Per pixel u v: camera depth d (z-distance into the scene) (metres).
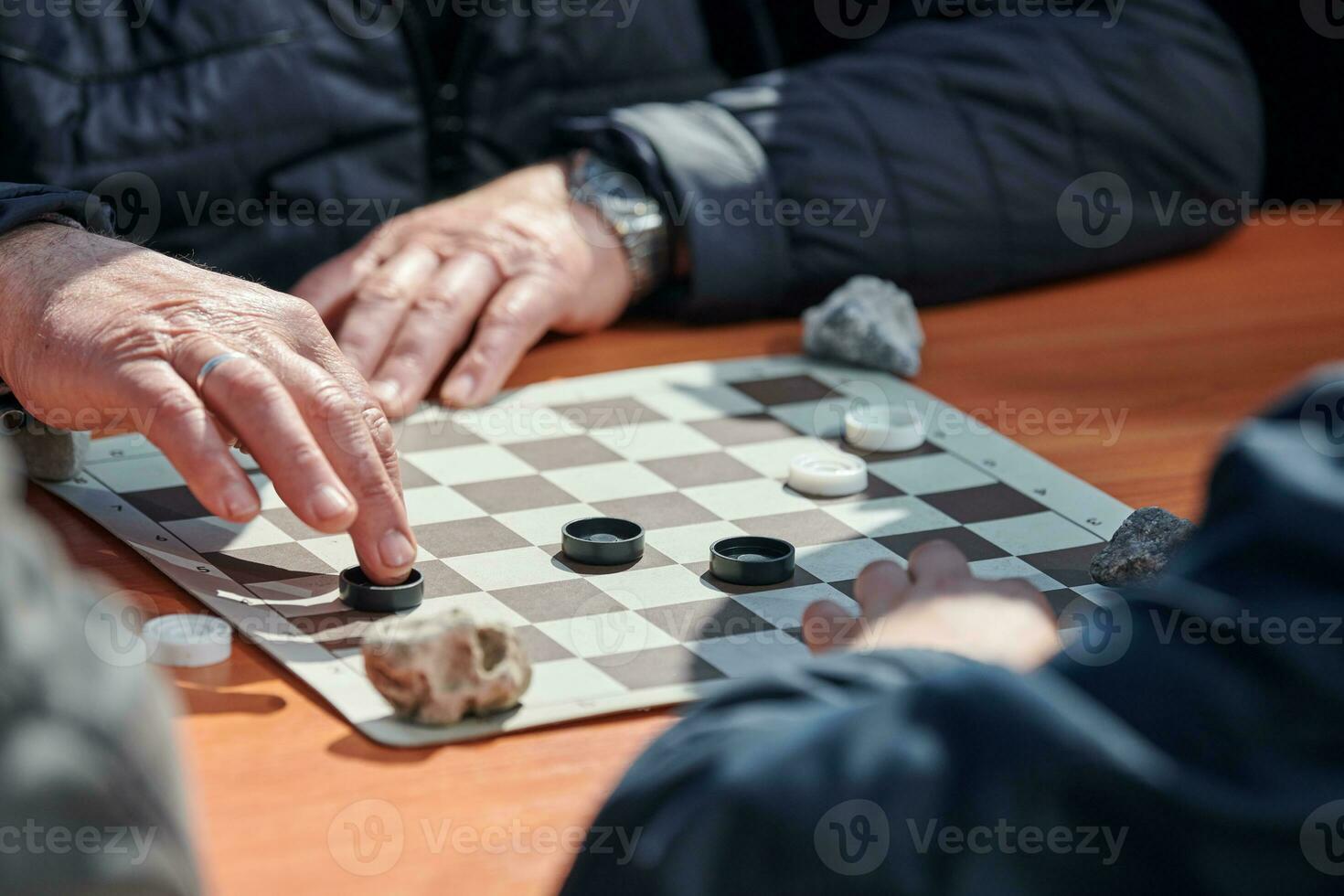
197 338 0.92
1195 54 1.72
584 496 1.07
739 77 2.09
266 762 0.72
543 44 1.78
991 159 1.61
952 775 0.45
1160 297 1.64
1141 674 0.44
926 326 1.55
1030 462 1.15
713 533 1.01
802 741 0.49
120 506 1.04
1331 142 2.28
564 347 1.45
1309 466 0.43
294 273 1.70
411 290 1.34
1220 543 0.44
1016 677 0.47
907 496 1.08
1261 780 0.41
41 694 0.37
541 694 0.78
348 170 1.71
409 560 0.88
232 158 1.63
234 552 0.97
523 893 0.62
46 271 1.04
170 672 0.81
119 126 1.57
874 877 0.45
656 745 0.55
